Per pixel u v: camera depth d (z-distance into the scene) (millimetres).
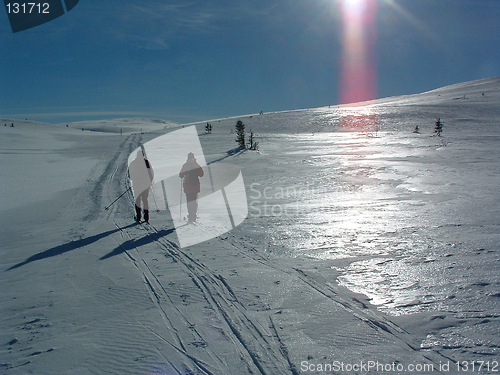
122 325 3199
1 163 27672
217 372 2430
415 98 126938
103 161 28484
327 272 4281
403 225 6539
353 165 20688
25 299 3938
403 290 3625
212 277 4336
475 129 50750
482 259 4367
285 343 2754
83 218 9406
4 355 2756
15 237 7516
